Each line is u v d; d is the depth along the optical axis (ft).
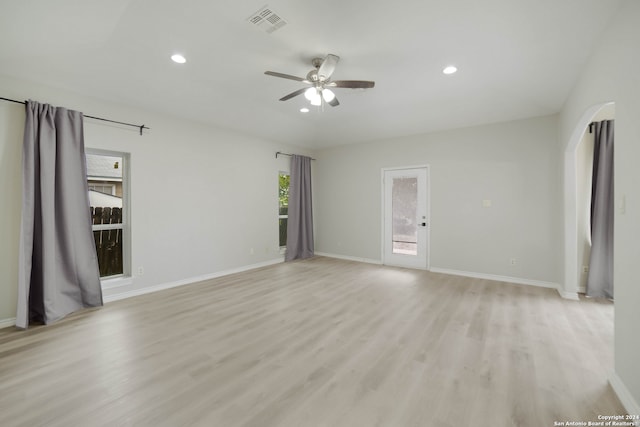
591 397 5.56
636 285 5.11
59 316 9.41
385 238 18.12
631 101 5.43
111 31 7.63
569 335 8.21
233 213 15.88
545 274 13.12
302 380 6.12
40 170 9.23
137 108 11.90
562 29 7.28
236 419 4.99
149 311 10.11
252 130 16.16
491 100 12.28
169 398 5.54
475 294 12.01
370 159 18.62
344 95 12.17
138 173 12.00
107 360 6.91
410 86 11.14
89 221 10.43
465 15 6.90
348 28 7.48
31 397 5.56
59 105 9.91
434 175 16.10
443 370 6.48
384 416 5.06
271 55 8.89
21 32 7.26
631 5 5.52
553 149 12.87
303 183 19.93
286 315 9.76
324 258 20.12
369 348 7.49
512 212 13.87
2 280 8.94
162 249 12.82
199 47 8.47
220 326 8.87
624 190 5.62
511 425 4.84
